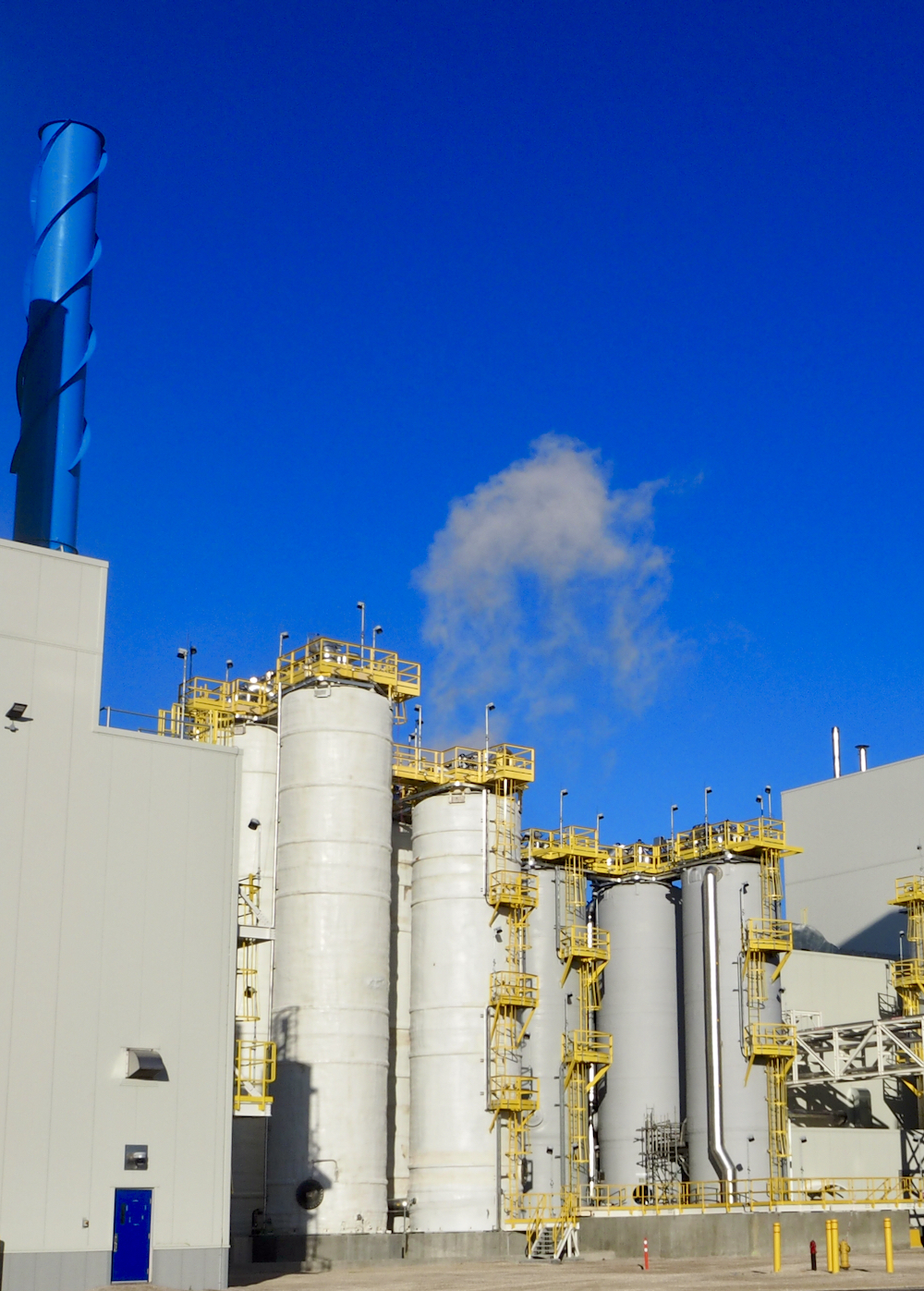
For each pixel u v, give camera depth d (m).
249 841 76.69
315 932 72.19
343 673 75.69
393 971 79.62
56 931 46.31
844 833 106.25
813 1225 72.19
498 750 79.94
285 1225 68.69
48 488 58.22
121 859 47.94
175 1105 47.22
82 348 60.56
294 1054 70.75
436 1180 73.25
